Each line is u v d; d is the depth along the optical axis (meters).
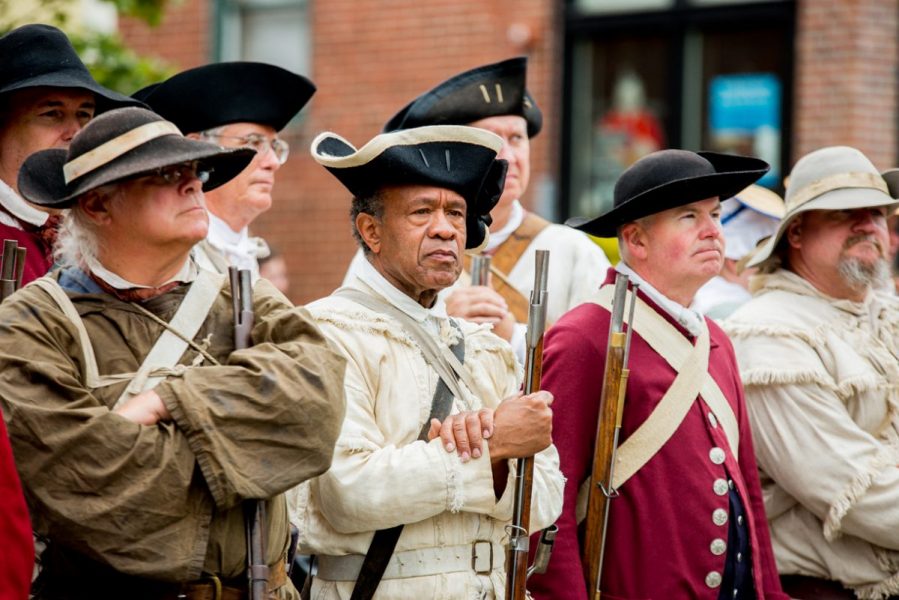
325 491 5.11
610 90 15.61
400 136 5.37
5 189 6.21
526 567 5.24
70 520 4.35
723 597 6.05
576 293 7.61
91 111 6.39
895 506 6.65
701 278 6.23
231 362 4.63
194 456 4.45
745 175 6.13
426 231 5.39
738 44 15.12
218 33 16.72
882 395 7.05
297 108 7.66
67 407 4.38
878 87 14.48
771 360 6.97
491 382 5.63
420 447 5.14
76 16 13.24
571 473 5.94
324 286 16.34
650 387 6.08
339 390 4.68
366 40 16.14
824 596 6.99
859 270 7.18
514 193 7.60
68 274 4.74
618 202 6.36
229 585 4.63
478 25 15.65
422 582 5.18
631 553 5.98
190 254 5.00
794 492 6.89
